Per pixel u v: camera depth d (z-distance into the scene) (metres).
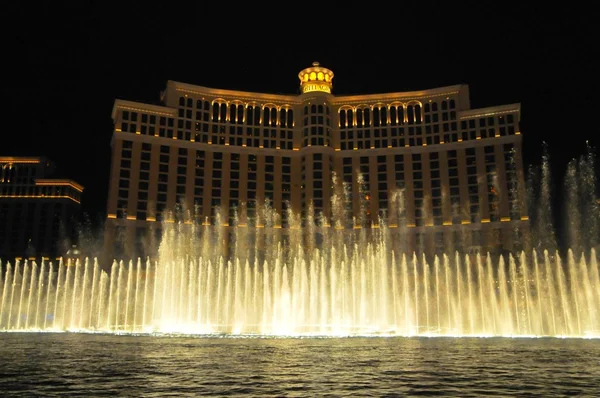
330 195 131.25
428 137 132.88
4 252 160.38
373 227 128.75
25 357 22.45
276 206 131.12
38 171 168.50
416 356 23.45
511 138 125.38
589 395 13.03
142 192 121.12
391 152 133.25
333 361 20.89
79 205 173.88
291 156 135.75
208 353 24.55
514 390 13.77
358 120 139.12
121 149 122.06
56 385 14.37
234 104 137.62
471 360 21.78
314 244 126.44
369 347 29.11
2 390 13.50
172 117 129.00
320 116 136.50
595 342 36.75
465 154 128.25
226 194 128.75
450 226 124.19
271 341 34.59
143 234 118.88
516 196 121.31
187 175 126.69
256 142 135.38
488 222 121.31
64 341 34.59
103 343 32.28
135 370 17.66
